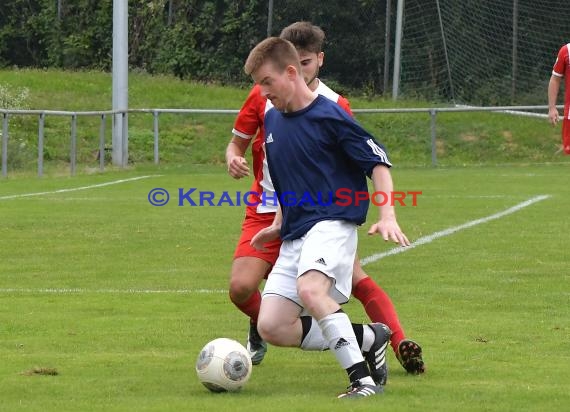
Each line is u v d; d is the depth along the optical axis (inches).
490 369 621.6
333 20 3454.7
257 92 673.6
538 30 3026.6
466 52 3117.6
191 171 2281.0
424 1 3233.3
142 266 1078.4
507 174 2164.1
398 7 2967.5
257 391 566.6
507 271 1016.2
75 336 733.9
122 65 2314.2
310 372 624.7
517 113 2586.1
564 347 689.6
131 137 2598.4
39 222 1424.7
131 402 536.4
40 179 2079.2
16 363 641.0
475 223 1391.5
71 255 1151.6
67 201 1695.4
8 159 2306.8
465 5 3117.6
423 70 3228.3
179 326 774.5
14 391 563.2
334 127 551.5
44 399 544.4
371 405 520.4
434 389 563.5
